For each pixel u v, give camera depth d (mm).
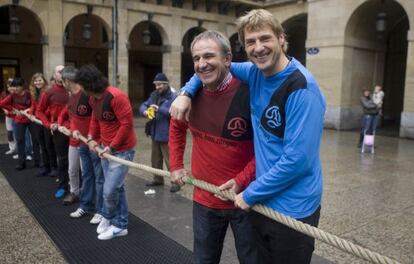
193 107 2586
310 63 16672
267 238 2246
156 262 3801
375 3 14961
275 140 2082
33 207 5418
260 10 2076
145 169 3232
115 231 4352
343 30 15508
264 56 2021
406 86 13672
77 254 3961
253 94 2236
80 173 5559
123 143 4133
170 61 18906
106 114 4109
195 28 20203
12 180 6887
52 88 5895
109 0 16969
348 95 16031
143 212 5250
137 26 22672
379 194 6277
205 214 2646
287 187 2025
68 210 5301
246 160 2508
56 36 15914
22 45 19578
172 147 2793
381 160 9266
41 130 7031
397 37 17969
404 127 13586
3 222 4867
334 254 4012
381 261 1747
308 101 1938
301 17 19094
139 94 23906
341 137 13531
